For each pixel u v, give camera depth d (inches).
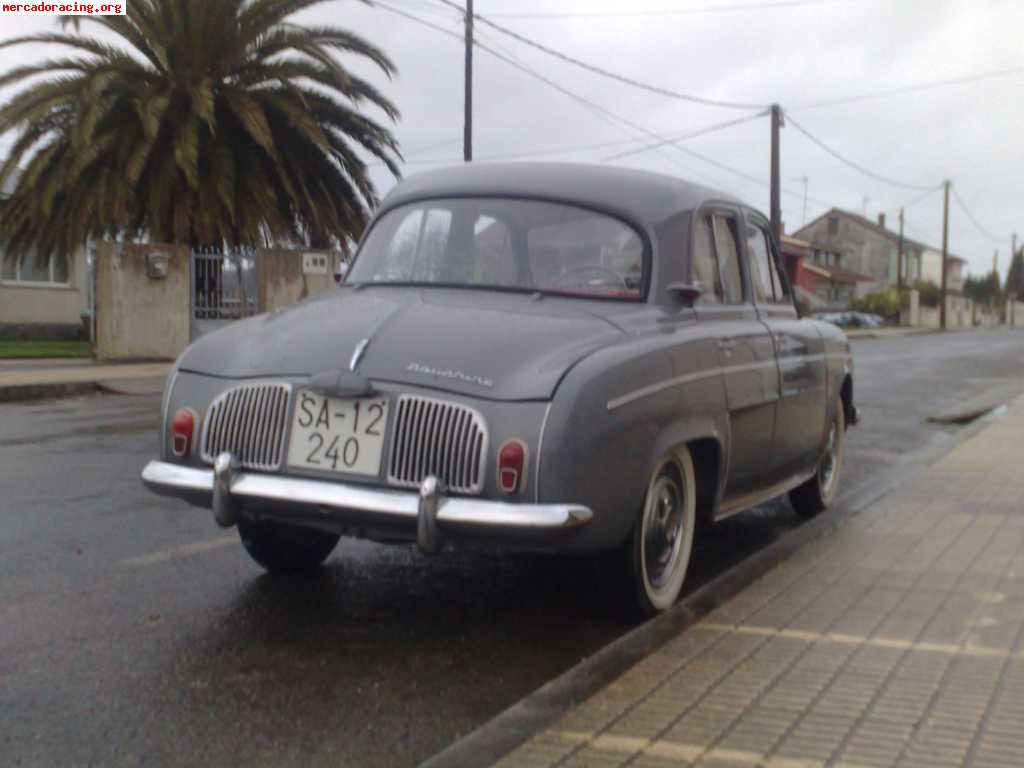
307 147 952.3
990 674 162.6
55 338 1321.4
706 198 234.2
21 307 1290.6
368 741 149.0
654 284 210.2
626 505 181.2
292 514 179.9
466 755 136.8
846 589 209.3
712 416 208.7
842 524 269.3
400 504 168.9
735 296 241.1
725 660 168.1
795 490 300.0
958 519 275.3
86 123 816.9
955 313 3730.3
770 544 260.4
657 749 135.3
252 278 919.0
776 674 162.1
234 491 179.8
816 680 159.6
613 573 190.7
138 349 861.8
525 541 167.3
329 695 165.5
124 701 161.5
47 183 889.5
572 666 179.6
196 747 146.3
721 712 147.4
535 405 169.0
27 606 205.8
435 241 220.8
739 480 230.8
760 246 263.1
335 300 209.3
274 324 199.5
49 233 947.3
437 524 167.3
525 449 166.9
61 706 159.2
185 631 193.3
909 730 141.7
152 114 832.9
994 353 1312.7
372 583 225.0
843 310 2790.4
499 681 172.9
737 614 192.7
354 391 173.8
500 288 208.7
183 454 188.5
